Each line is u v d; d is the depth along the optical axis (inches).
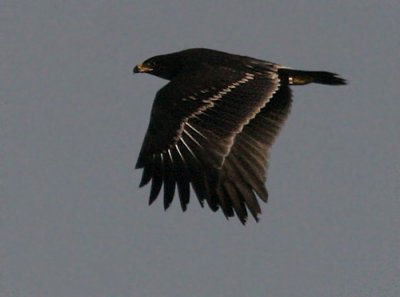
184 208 619.8
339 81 694.5
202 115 628.1
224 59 668.7
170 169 625.0
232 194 619.2
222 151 618.2
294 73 690.8
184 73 653.9
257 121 639.1
